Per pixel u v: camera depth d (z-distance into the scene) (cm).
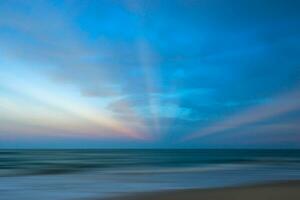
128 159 5012
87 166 3122
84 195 1423
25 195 1434
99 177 2111
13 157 5450
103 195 1415
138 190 1558
